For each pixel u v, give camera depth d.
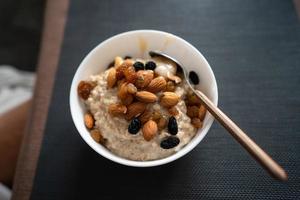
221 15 0.45
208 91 0.35
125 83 0.33
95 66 0.38
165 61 0.37
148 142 0.33
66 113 0.40
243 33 0.43
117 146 0.34
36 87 0.42
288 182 0.34
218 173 0.35
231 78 0.41
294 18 0.43
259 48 0.42
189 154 0.37
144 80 0.32
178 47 0.37
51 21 0.46
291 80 0.40
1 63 0.81
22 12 0.85
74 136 0.39
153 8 0.46
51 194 0.36
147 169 0.36
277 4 0.44
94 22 0.46
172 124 0.32
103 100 0.34
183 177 0.36
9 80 0.69
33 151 0.39
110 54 0.38
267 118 0.38
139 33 0.38
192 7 0.45
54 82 0.42
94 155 0.37
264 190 0.34
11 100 0.64
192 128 0.34
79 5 0.47
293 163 0.35
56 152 0.38
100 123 0.34
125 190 0.36
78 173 0.37
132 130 0.32
